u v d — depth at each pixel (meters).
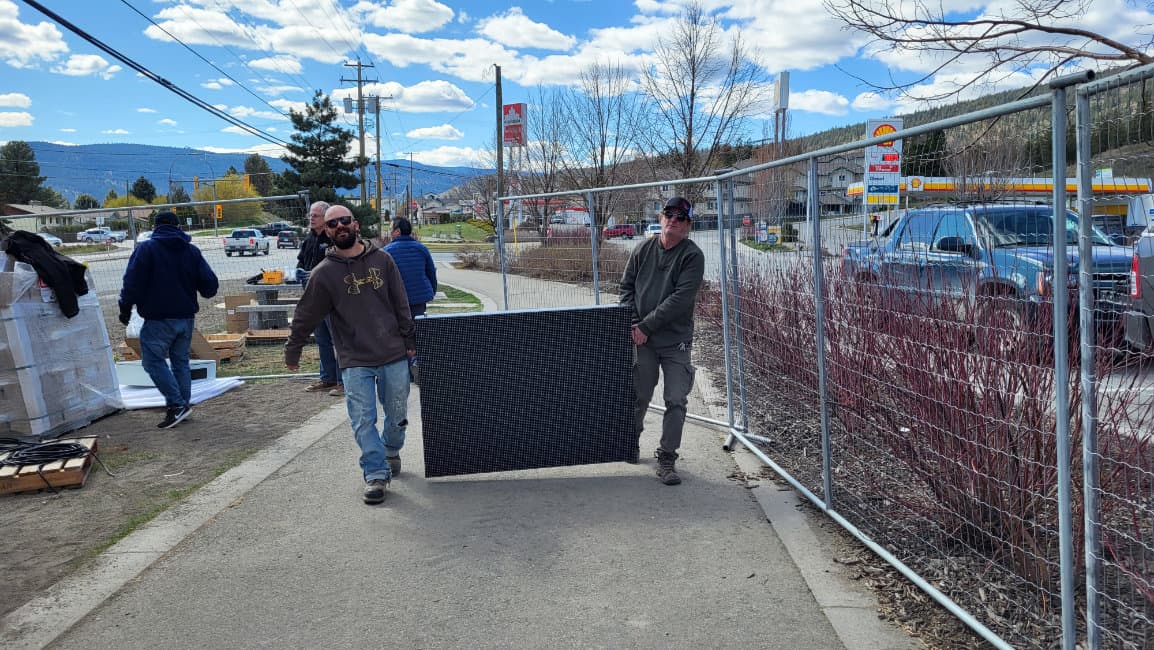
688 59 18.05
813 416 5.11
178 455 5.88
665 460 5.05
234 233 17.30
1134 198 2.30
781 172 5.03
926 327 3.57
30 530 4.42
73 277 6.76
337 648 3.13
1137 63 5.70
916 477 4.02
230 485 5.11
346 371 4.93
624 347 5.20
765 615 3.32
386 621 3.33
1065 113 2.44
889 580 3.61
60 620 3.37
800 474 5.03
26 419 6.28
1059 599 3.19
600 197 7.66
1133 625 2.79
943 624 3.21
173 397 6.77
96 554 4.06
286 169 54.28
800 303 4.88
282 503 4.76
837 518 4.15
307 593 3.59
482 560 3.91
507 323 5.12
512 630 3.24
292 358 4.97
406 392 5.10
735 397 6.27
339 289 4.85
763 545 4.04
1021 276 3.05
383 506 4.69
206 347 10.03
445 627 3.27
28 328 6.30
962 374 3.41
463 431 5.14
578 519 4.44
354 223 4.91
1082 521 3.16
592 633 3.21
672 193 7.57
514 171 30.09
